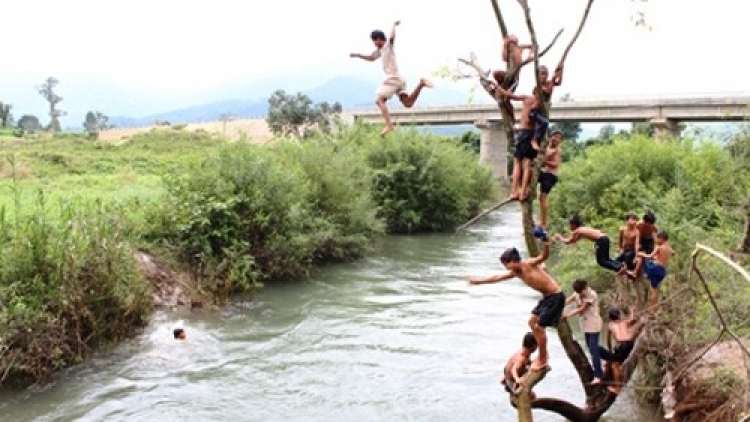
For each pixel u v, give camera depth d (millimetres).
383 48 9203
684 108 47094
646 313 10070
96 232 13461
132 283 14047
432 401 11375
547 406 9711
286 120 69562
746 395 7984
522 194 9250
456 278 21297
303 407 11062
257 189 19688
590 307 10164
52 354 11703
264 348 13930
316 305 17453
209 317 15914
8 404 10773
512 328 15547
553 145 9695
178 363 12852
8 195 19500
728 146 20562
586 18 9062
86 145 51562
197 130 70875
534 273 8773
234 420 10516
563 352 14047
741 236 14172
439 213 33938
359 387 11938
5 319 11148
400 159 33375
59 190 22344
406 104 9367
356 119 41344
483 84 9344
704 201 18109
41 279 12117
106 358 12789
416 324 15812
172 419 10492
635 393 11430
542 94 9078
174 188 18859
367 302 17891
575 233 11070
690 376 9992
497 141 63219
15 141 52281
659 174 22797
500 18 9117
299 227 20641
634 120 51312
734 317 10305
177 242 17750
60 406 10781
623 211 20609
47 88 98312
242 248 18422
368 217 25188
